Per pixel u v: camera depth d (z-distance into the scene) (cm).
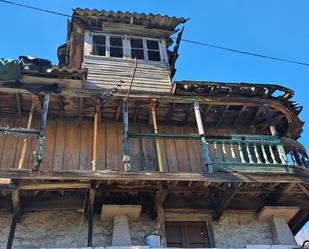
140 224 1147
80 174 1020
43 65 1338
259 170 1127
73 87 1238
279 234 1171
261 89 1318
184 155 1320
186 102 1293
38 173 995
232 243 1155
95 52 1528
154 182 1071
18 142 1233
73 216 1132
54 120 1312
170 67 1605
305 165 1203
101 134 1307
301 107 1365
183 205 1177
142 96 1266
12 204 1077
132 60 1523
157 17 1623
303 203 1220
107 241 1098
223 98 1310
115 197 1132
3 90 1191
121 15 1600
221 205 1155
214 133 1406
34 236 1080
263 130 1438
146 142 1321
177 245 1138
